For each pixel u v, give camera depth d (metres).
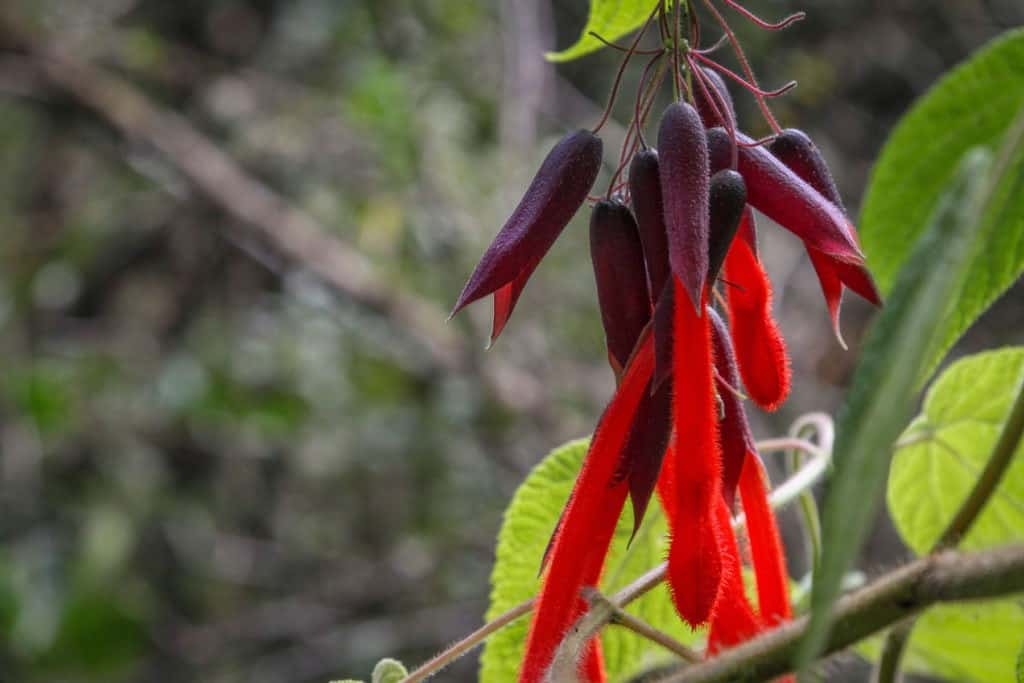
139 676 7.94
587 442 2.24
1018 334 8.66
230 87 8.46
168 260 8.64
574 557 1.61
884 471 0.98
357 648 8.06
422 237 7.55
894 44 9.29
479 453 8.04
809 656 0.95
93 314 8.57
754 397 1.74
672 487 1.63
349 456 8.05
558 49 8.54
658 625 2.43
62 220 8.45
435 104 7.65
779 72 8.43
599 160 1.65
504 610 2.30
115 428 7.90
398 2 8.03
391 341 7.98
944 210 1.04
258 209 7.78
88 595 7.20
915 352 0.98
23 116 8.64
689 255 1.47
